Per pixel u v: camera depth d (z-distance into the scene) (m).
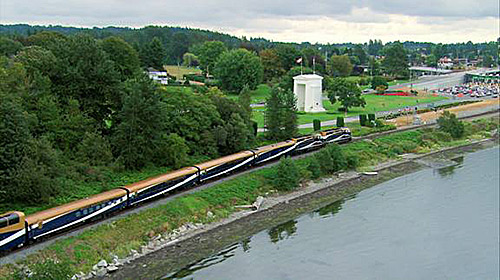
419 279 66.00
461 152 141.25
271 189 97.81
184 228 76.75
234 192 91.38
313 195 98.88
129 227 71.69
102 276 61.62
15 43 168.62
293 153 116.62
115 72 99.00
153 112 91.12
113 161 90.94
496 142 154.12
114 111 100.56
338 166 112.81
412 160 129.50
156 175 90.31
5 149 73.06
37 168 74.12
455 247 76.12
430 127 157.50
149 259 67.25
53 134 87.56
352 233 81.19
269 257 71.31
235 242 75.56
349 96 176.50
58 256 61.66
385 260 71.81
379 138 139.00
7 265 57.50
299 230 82.00
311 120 158.25
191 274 64.62
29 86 90.19
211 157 103.56
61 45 99.12
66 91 94.81
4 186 71.69
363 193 102.88
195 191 87.50
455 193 103.25
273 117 124.12
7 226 59.03
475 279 66.44
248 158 102.12
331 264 70.00
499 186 108.00
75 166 84.31
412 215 90.00
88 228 68.88
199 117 104.31
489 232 81.75
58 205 73.19
